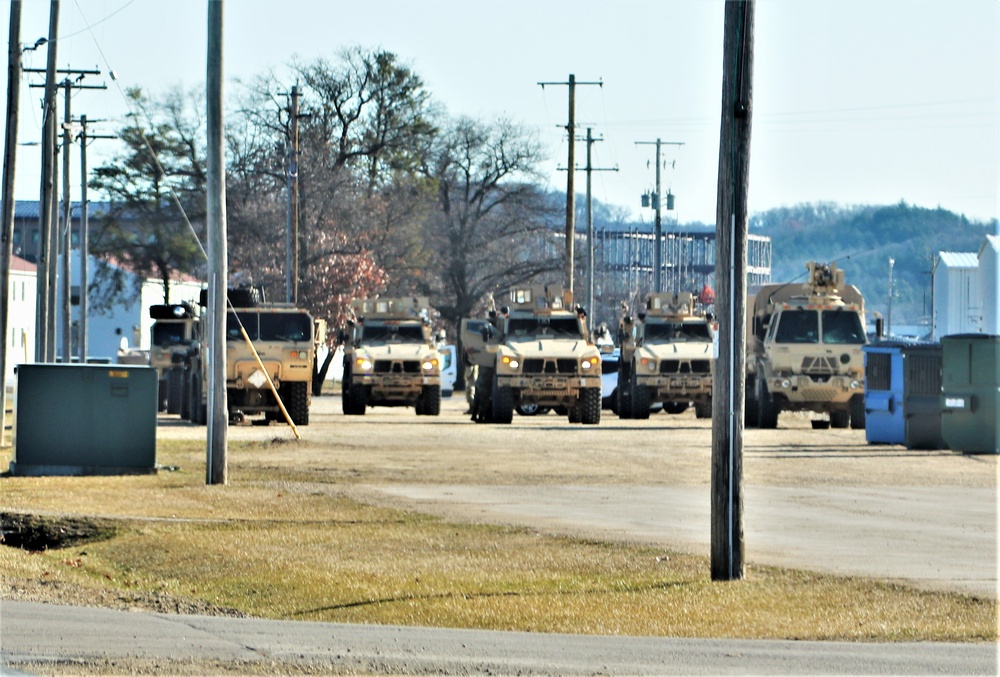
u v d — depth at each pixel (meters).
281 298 186.50
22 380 61.84
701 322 116.06
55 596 34.88
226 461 58.91
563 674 25.09
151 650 27.17
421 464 66.69
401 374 115.44
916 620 30.31
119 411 62.34
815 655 26.83
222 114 62.47
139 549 42.28
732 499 35.69
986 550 39.50
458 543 41.66
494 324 110.75
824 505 50.62
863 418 101.12
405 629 30.12
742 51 36.22
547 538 42.22
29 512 47.97
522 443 81.25
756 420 105.12
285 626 30.47
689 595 33.53
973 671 25.22
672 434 91.12
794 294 105.12
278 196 191.12
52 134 111.94
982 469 65.44
